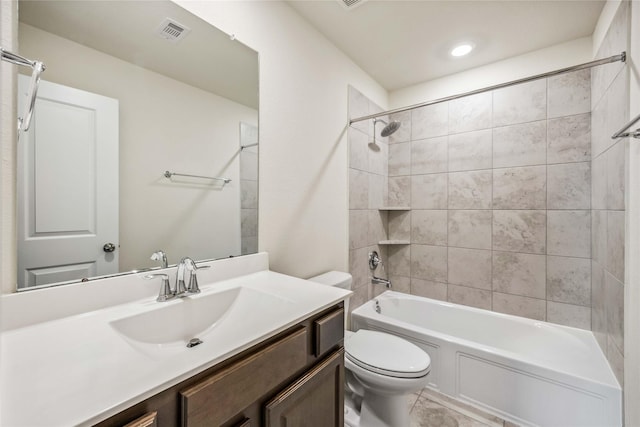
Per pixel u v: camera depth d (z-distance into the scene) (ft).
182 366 1.77
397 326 6.07
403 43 6.24
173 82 3.51
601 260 5.19
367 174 7.57
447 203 7.69
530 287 6.57
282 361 2.42
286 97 4.99
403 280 8.42
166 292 3.02
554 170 6.29
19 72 2.39
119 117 3.05
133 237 3.15
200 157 3.78
